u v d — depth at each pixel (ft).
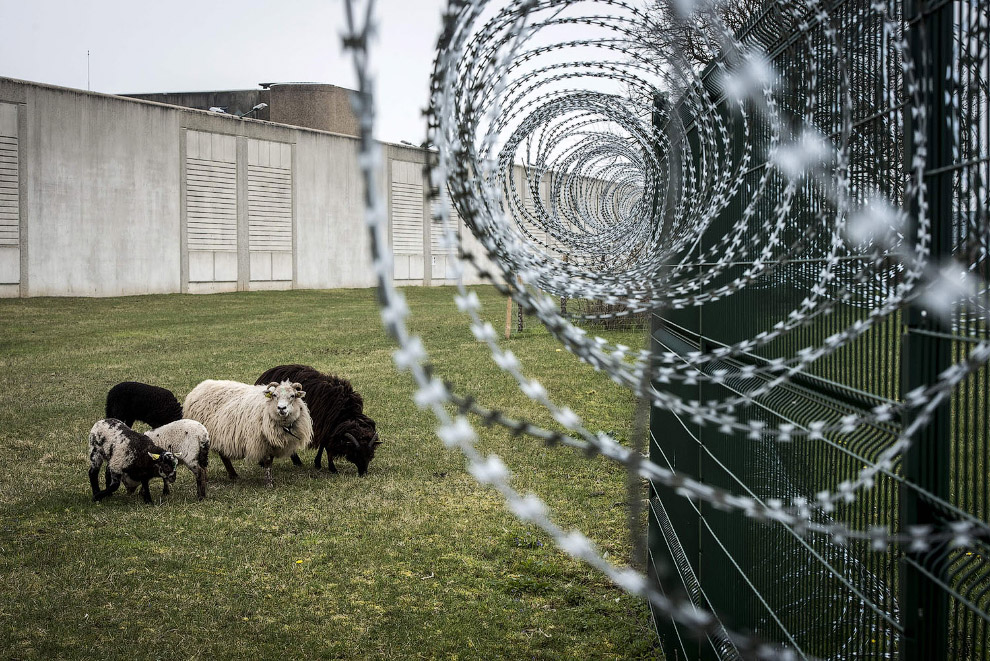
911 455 6.35
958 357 5.80
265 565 21.08
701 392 13.78
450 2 5.76
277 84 168.35
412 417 41.16
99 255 104.42
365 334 76.54
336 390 31.76
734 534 11.46
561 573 20.86
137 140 108.27
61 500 26.43
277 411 28.07
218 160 118.73
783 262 8.93
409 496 27.91
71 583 19.38
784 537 9.30
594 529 23.94
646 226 15.66
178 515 25.12
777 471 9.64
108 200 105.19
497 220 8.02
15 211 96.27
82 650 15.92
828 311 8.08
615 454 4.00
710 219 10.85
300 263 131.75
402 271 146.51
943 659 6.14
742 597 11.07
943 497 6.01
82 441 34.60
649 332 19.11
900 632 6.49
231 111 172.14
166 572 20.36
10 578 19.51
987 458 5.43
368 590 19.63
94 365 55.98
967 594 5.75
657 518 17.24
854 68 7.83
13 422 38.01
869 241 7.53
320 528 24.27
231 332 76.84
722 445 12.18
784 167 9.84
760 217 11.08
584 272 10.30
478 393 47.52
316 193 133.69
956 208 5.93
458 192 6.61
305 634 17.10
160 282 111.75
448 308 107.76
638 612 18.53
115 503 26.37
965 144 5.76
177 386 47.98
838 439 7.83
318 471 31.68
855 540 7.47
